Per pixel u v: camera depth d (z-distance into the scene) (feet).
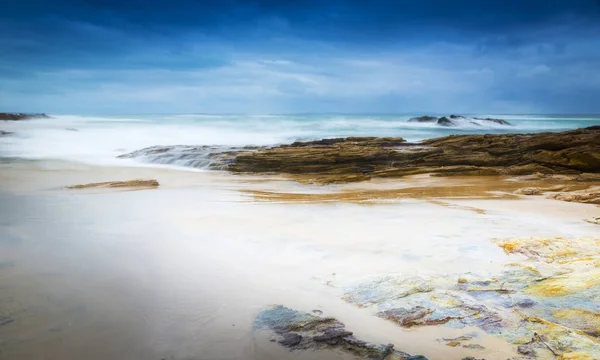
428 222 35.09
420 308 19.34
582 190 49.47
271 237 30.86
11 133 131.85
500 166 67.26
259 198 47.29
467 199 46.11
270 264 25.44
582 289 19.74
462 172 64.23
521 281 21.39
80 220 35.91
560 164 63.87
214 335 17.83
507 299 19.74
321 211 39.78
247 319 19.07
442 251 27.14
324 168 67.92
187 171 70.79
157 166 77.25
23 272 24.25
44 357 16.31
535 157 67.05
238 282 22.93
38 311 19.79
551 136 72.38
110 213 38.73
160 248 28.48
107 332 18.06
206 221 35.73
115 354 16.57
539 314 18.39
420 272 23.44
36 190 50.44
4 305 20.31
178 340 17.52
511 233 31.30
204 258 26.58
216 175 66.13
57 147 105.40
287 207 41.78
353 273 23.84
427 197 47.60
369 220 35.96
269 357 16.39
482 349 16.40
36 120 208.44
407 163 70.13
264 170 69.31
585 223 34.45
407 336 17.52
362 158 70.44
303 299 20.88
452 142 80.07
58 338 17.58
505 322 17.89
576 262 23.18
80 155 92.38
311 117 258.57
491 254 26.35
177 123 181.27
